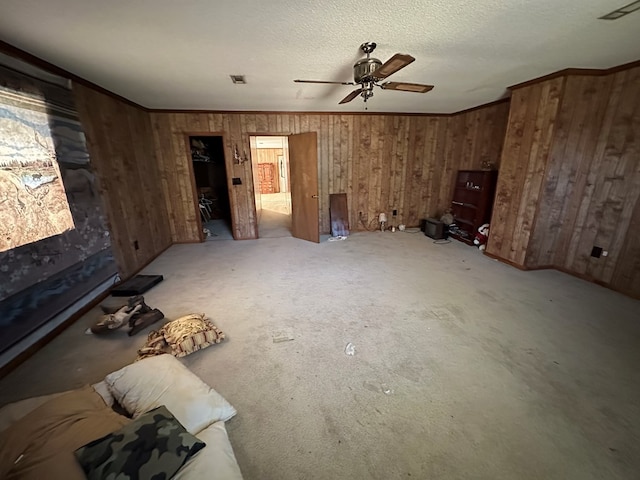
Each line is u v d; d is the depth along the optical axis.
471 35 2.12
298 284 3.39
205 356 2.13
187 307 2.88
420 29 2.00
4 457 1.16
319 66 2.74
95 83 3.10
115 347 2.26
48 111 2.43
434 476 1.31
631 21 1.91
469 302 2.90
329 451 1.44
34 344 2.18
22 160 2.14
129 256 3.66
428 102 4.47
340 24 1.92
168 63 2.60
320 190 5.54
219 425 1.43
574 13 1.80
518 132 3.61
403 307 2.82
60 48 2.20
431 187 5.95
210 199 7.56
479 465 1.36
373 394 1.78
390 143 5.54
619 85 2.92
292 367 2.02
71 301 2.60
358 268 3.86
